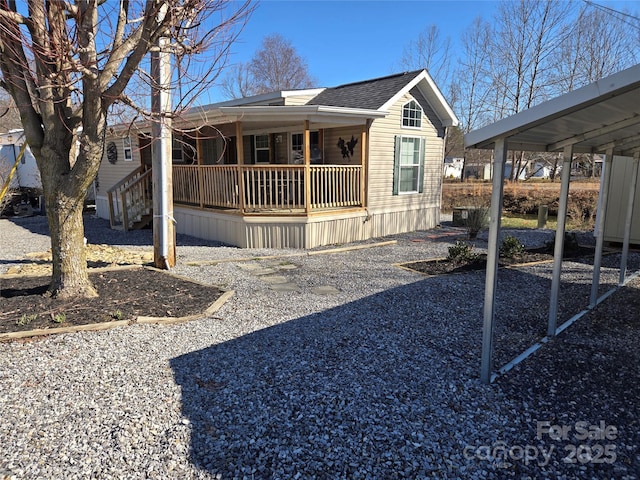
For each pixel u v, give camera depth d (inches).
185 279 241.8
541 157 1093.8
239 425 103.5
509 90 1019.9
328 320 180.2
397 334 164.9
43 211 688.4
